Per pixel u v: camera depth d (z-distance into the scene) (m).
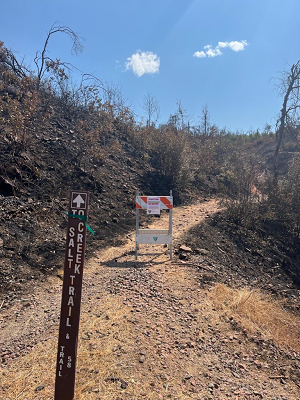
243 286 6.59
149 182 13.63
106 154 12.87
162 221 10.17
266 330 4.90
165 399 3.07
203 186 15.56
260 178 12.55
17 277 5.58
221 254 8.19
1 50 12.63
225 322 4.79
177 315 4.69
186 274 6.23
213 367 3.74
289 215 11.13
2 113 10.46
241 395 3.33
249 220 10.57
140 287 5.41
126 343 3.81
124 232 8.84
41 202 8.38
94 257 6.99
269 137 32.16
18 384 3.11
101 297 4.96
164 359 3.65
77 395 2.96
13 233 6.76
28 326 4.25
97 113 15.91
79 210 2.66
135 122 17.91
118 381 3.20
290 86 12.86
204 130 25.34
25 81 12.46
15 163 9.05
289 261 9.17
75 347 2.65
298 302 6.79
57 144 11.70
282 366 4.11
